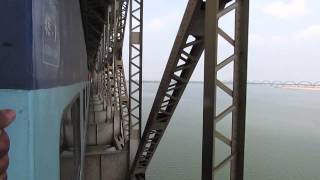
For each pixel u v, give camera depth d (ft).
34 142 4.38
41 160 4.74
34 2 4.53
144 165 39.96
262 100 504.02
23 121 4.29
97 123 68.54
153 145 33.94
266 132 171.01
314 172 93.15
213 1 11.32
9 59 4.36
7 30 4.38
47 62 5.26
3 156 3.42
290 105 398.21
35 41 4.53
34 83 4.45
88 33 45.93
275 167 98.94
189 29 16.20
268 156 113.80
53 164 5.89
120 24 58.23
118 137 63.98
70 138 10.71
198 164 96.78
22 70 4.38
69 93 9.21
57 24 6.44
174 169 91.04
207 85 11.82
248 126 193.98
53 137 5.87
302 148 128.88
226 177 81.25
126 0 51.90
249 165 101.35
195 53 18.88
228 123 186.39
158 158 103.35
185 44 17.53
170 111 25.98
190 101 442.09
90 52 68.13
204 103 12.05
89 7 34.55
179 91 23.29
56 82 6.24
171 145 123.75
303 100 527.81
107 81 78.43
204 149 12.17
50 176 5.56
